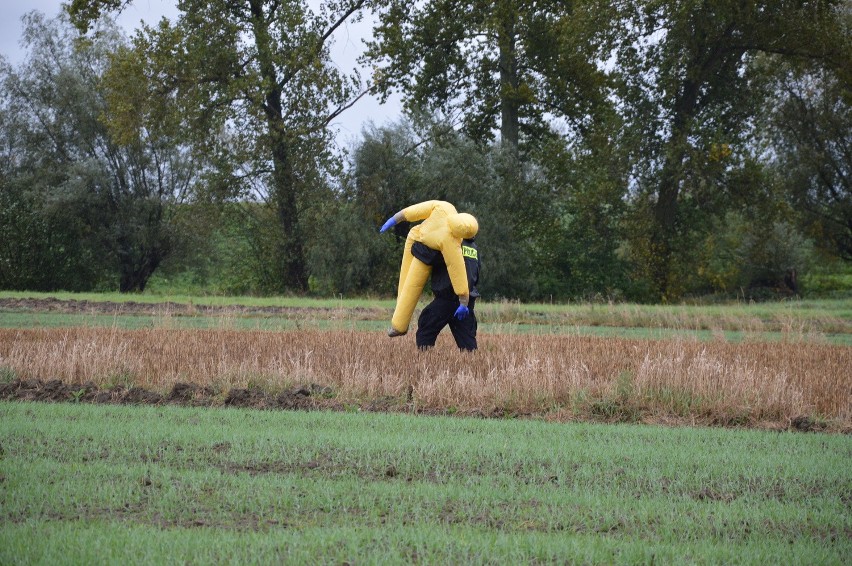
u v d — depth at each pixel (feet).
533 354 87.04
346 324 152.66
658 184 301.22
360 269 299.38
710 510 40.75
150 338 105.70
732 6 266.36
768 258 334.85
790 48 280.51
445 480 44.73
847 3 317.42
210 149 290.56
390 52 285.43
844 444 57.77
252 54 286.25
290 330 126.72
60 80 331.77
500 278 299.58
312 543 33.50
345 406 70.54
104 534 34.19
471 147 302.25
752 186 284.00
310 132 295.07
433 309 90.07
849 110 331.16
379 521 37.29
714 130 280.10
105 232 333.62
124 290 345.51
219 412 64.23
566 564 33.04
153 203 336.08
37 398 71.56
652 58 284.41
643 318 169.17
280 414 63.77
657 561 33.27
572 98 290.97
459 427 59.93
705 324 167.22
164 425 57.16
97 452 48.96
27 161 337.72
